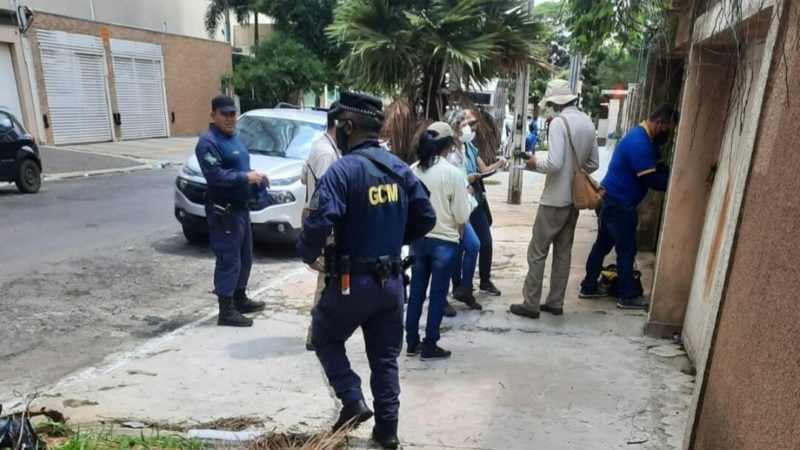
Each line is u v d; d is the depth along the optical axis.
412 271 4.14
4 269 6.25
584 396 3.61
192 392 3.66
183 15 30.00
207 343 4.45
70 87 20.23
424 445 3.08
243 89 26.41
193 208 7.05
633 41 5.68
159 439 3.04
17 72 18.34
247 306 5.16
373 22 6.07
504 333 4.61
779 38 2.24
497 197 11.83
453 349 4.32
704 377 2.54
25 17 18.22
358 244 2.90
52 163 15.27
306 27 26.12
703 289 4.02
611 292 5.50
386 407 3.04
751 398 2.01
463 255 5.04
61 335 4.62
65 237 7.72
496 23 5.94
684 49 5.28
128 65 22.72
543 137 27.66
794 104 2.00
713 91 4.07
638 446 3.07
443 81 6.57
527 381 3.81
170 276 6.27
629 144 4.85
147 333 4.73
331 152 4.00
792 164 1.95
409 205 3.10
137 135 23.59
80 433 3.10
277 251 7.58
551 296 5.02
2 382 3.79
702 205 4.25
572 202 4.64
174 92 25.39
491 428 3.24
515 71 6.54
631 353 4.23
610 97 25.58
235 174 4.55
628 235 5.03
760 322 2.03
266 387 3.73
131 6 26.06
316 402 3.54
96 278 6.09
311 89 26.06
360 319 2.96
